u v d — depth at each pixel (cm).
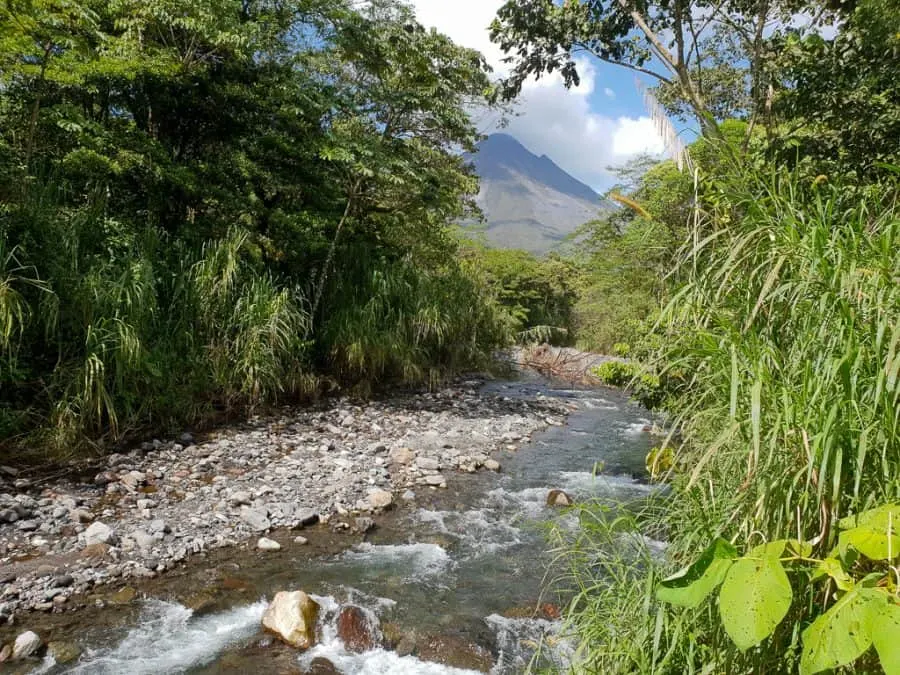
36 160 794
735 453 201
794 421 173
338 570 507
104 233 773
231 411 861
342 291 1170
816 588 172
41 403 647
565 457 903
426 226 1468
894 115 503
